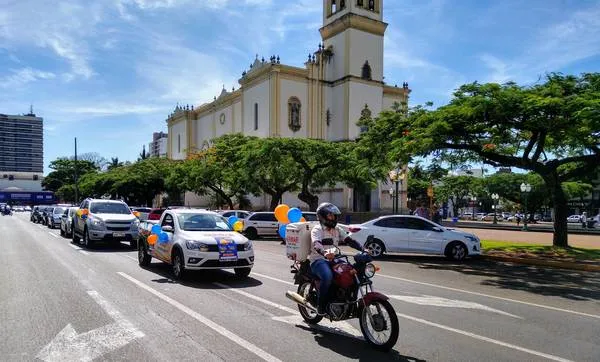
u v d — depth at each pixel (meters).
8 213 75.88
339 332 6.72
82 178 75.50
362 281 6.26
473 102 15.46
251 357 5.61
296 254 7.04
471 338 6.54
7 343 6.11
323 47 50.22
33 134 133.12
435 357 5.70
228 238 11.28
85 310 7.93
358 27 47.72
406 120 19.59
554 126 15.25
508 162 19.09
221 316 7.59
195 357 5.59
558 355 5.86
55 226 33.44
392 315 5.83
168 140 71.31
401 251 17.12
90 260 14.66
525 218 38.56
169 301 8.70
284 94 46.22
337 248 6.60
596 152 18.30
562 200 19.44
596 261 15.47
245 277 11.55
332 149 32.00
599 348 6.18
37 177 126.00
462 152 20.92
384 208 48.66
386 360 5.56
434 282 11.71
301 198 33.25
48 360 5.49
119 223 18.22
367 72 48.34
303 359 5.56
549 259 15.96
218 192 42.03
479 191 65.94
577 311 8.56
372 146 20.73
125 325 6.99
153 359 5.52
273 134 45.44
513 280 12.38
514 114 15.19
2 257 15.38
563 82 16.72
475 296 9.86
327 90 48.75
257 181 33.81
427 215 26.64
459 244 16.72
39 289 9.80
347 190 45.84
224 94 57.75
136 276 11.59
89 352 5.77
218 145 40.09
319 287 6.52
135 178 55.44
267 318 7.48
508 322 7.54
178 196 61.34
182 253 10.98
